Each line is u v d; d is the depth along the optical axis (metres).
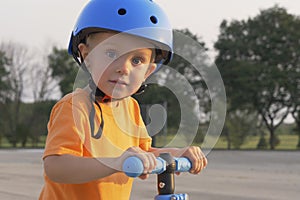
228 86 32.53
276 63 32.47
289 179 10.36
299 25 32.25
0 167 13.27
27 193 8.20
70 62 34.12
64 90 33.16
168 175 1.78
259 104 32.25
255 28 32.78
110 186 2.01
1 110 34.66
